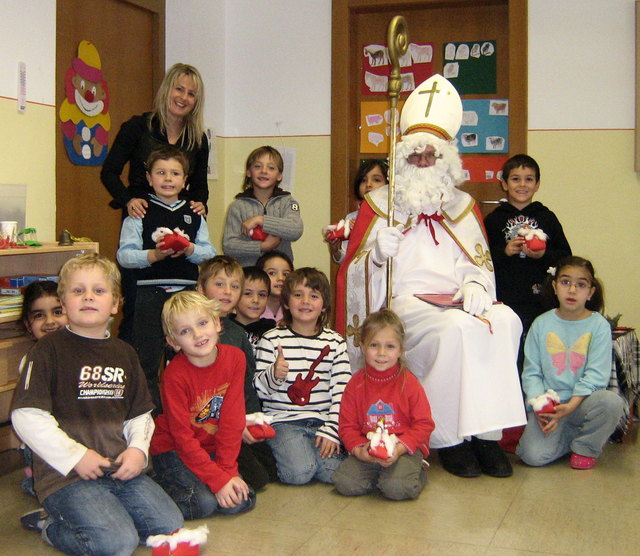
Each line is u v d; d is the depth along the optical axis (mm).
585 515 2461
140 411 2299
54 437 2113
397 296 3205
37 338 2834
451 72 4871
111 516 2084
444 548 2193
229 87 5199
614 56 4484
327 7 4953
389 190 3080
